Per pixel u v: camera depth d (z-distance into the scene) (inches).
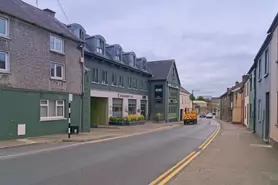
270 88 662.5
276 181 309.1
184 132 1075.3
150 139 781.9
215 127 1440.7
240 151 546.6
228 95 2453.2
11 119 689.0
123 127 1262.3
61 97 864.3
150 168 377.1
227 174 341.1
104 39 1334.9
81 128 957.2
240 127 1451.8
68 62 900.6
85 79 986.7
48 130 810.8
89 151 529.7
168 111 1964.8
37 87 771.4
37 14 880.3
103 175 331.6
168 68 1988.2
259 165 402.0
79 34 1138.0
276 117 585.6
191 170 363.3
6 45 677.9
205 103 5265.8
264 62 773.3
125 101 1547.7
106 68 1352.1
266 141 709.9
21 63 720.3
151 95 1923.0
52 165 386.6
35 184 286.4
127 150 551.5
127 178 318.7
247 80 1378.0
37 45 773.3
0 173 335.0
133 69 1619.1
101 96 1301.7
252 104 1131.3
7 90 679.7
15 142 626.2
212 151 546.0
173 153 520.1
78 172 344.5
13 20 700.0
